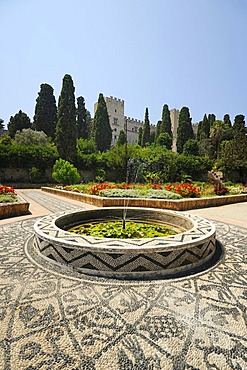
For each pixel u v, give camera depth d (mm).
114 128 38906
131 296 2053
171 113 43969
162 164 20500
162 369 1306
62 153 21891
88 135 35312
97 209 4613
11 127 29219
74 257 2506
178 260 2531
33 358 1365
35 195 12281
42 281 2299
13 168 21078
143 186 10258
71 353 1405
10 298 1996
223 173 23391
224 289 2215
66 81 21703
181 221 4105
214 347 1477
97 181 21125
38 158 21328
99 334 1571
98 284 2246
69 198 10711
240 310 1883
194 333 1601
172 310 1861
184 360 1370
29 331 1591
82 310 1836
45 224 3332
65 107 21688
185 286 2254
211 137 32125
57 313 1795
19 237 3906
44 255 2805
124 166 21891
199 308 1897
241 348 1474
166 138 30672
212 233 3010
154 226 4191
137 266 2387
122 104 40125
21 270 2541
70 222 4117
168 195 8062
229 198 9359
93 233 3623
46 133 27797
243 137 22688
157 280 2350
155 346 1473
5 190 7477
